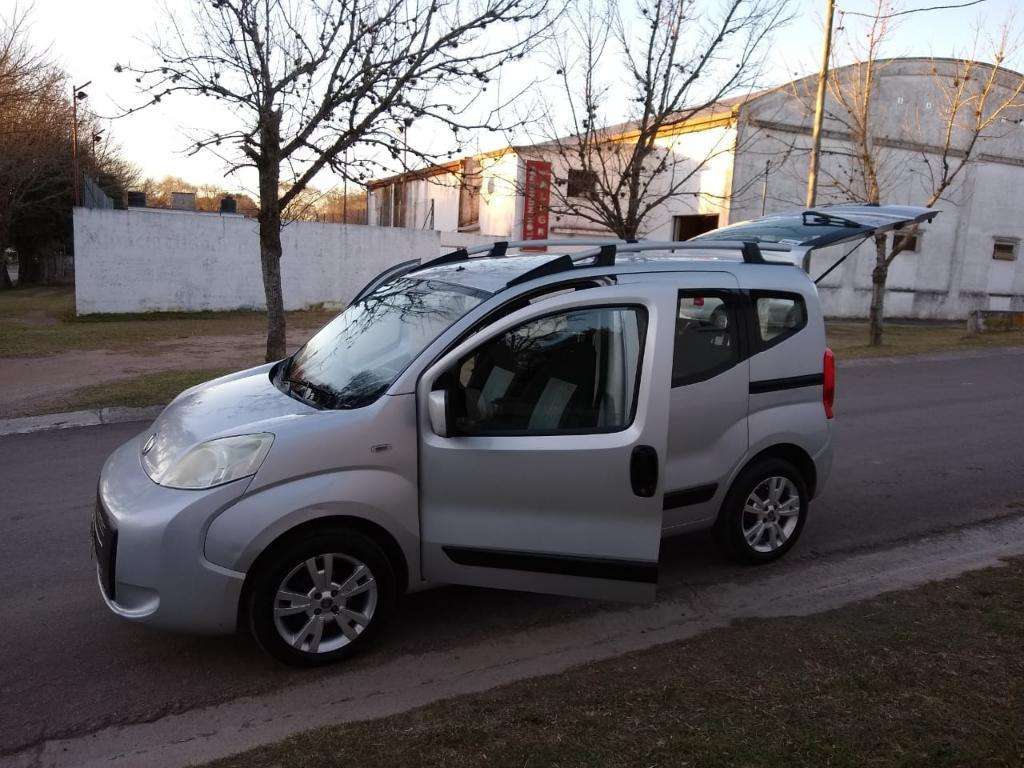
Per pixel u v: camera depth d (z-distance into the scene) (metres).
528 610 4.30
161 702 3.39
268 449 3.42
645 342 3.72
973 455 7.66
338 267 24.73
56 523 5.58
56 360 14.09
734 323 4.46
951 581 4.41
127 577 3.39
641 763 2.70
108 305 21.72
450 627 4.09
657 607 4.34
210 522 3.35
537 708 3.09
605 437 3.70
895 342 18.56
